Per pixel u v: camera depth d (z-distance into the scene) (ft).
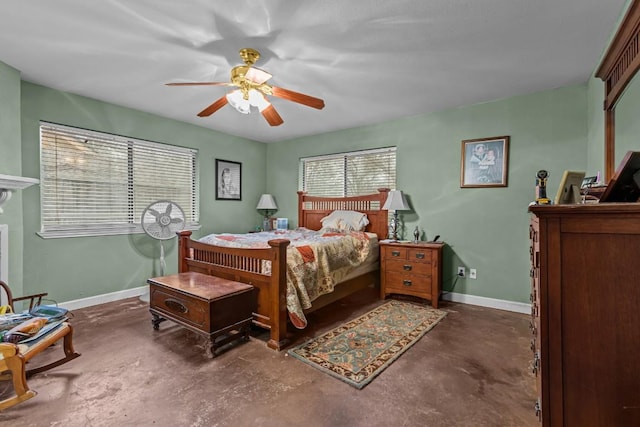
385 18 6.04
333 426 4.92
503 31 6.50
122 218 11.79
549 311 3.50
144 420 5.01
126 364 6.77
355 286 11.48
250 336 8.25
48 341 6.08
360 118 12.84
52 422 4.95
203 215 14.34
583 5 5.65
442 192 11.86
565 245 3.42
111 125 11.19
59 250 10.12
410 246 11.13
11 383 6.07
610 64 6.54
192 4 5.65
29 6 5.71
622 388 3.23
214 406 5.38
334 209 14.80
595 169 8.32
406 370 6.61
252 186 16.80
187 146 13.65
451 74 8.63
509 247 10.58
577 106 9.39
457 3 5.60
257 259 8.07
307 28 6.38
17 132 8.46
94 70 8.46
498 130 10.68
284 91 7.39
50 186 10.02
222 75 8.75
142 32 6.58
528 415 5.19
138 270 12.15
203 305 7.15
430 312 10.27
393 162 13.34
